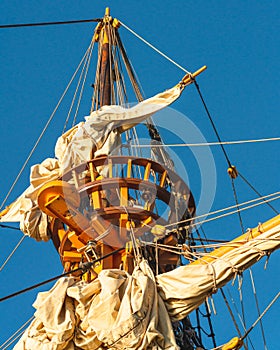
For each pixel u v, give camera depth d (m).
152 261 43.56
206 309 44.75
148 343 38.22
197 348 41.66
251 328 39.12
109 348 38.97
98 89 55.69
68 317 39.91
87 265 38.56
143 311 38.78
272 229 40.12
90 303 40.34
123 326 38.22
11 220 49.88
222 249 41.06
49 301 40.41
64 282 41.06
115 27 58.47
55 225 47.16
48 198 44.62
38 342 39.84
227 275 40.06
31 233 48.50
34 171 48.94
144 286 39.53
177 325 41.31
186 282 40.38
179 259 44.38
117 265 43.56
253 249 39.91
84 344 39.44
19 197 50.53
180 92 48.72
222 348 38.91
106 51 56.97
